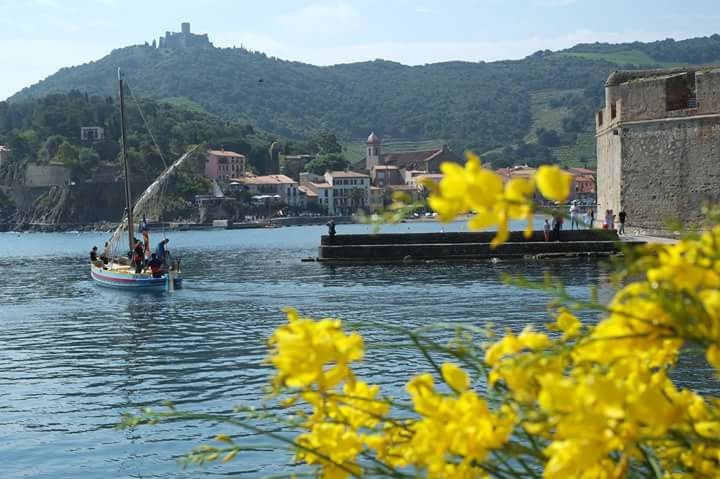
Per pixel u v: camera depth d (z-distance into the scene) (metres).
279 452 13.27
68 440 14.78
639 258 2.45
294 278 44.12
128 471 13.04
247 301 35.50
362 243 52.12
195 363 21.52
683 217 42.75
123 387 18.94
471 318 26.72
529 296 31.41
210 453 3.40
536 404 2.61
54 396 18.23
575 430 2.17
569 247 45.84
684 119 42.28
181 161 64.81
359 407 3.08
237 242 112.94
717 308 2.30
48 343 26.00
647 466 2.86
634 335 2.35
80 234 197.12
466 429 2.56
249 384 18.70
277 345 2.64
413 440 2.72
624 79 47.28
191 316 31.58
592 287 2.96
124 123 57.19
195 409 16.55
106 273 46.38
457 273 40.91
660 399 2.27
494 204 2.20
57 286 48.50
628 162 44.66
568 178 2.18
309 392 2.99
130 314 33.12
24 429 15.58
